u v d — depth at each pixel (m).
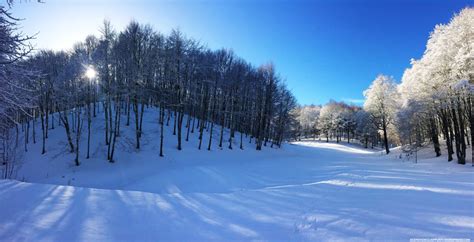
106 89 21.89
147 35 26.91
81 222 4.90
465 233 4.23
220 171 17.69
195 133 32.72
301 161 26.47
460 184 8.91
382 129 37.00
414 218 5.05
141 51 25.64
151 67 25.31
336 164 22.41
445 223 4.72
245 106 40.53
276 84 39.75
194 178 15.12
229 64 34.19
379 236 4.25
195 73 29.00
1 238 4.10
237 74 34.88
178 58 25.56
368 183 9.80
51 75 22.22
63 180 16.44
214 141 32.31
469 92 16.58
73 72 22.22
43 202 5.97
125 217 5.32
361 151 55.09
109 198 6.72
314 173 16.31
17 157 19.53
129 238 4.32
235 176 15.77
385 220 4.99
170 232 4.62
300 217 5.44
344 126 72.94
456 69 17.80
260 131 36.53
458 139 19.22
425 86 21.75
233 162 24.39
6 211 5.23
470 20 17.69
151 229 4.74
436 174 12.83
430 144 29.50
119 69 22.97
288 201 6.95
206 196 7.57
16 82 6.43
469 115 18.03
